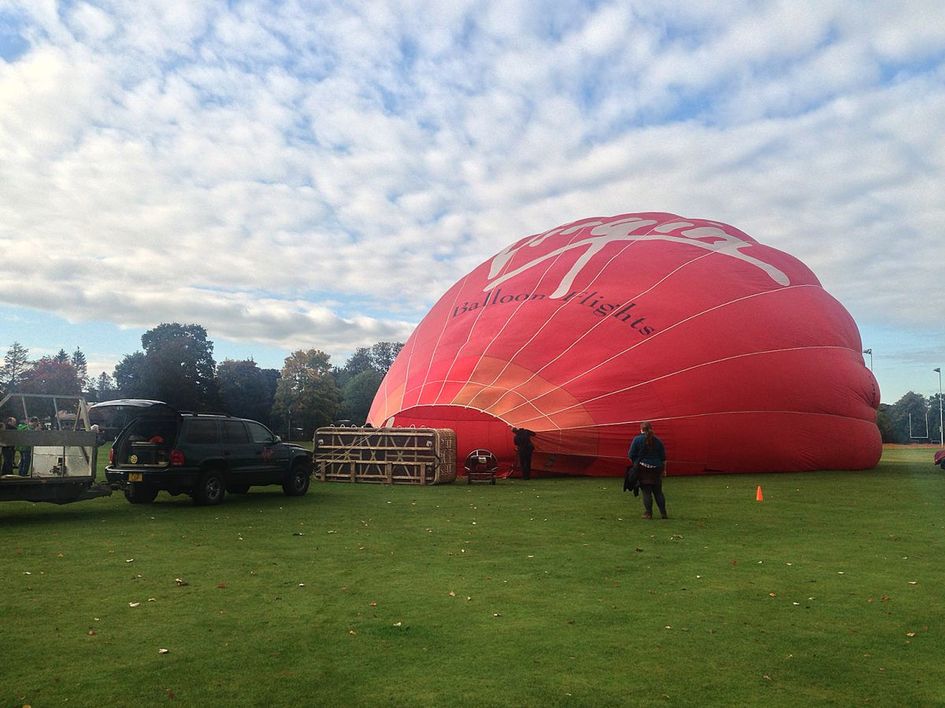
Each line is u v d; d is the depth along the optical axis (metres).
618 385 21.58
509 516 12.93
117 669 5.14
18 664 5.23
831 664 5.29
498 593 7.30
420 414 23.22
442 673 5.09
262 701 4.59
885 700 4.65
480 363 22.78
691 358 21.95
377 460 20.02
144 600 6.99
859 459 24.53
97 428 13.41
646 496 12.66
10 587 7.50
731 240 26.66
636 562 8.84
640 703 4.59
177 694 4.70
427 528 11.53
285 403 100.94
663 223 27.89
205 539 10.46
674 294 23.20
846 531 11.21
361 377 124.81
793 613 6.61
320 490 17.97
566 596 7.19
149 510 13.85
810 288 25.86
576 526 11.72
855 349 26.09
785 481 19.86
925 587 7.58
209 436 14.76
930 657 5.45
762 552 9.48
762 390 22.25
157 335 88.62
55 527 11.62
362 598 7.10
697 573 8.23
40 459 12.43
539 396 21.67
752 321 23.03
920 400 168.25
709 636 5.93
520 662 5.31
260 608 6.73
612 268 24.38
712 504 14.58
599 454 21.23
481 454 20.33
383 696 4.68
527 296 24.47
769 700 4.64
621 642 5.77
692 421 21.45
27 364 111.94
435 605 6.85
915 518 12.61
